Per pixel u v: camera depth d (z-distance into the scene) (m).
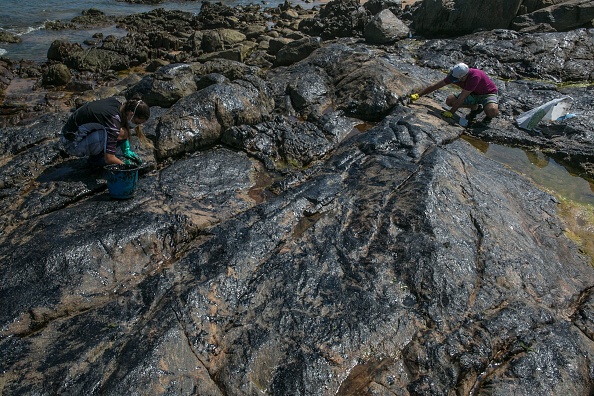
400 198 5.69
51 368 3.60
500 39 13.09
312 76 9.72
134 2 25.00
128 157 5.88
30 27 17.69
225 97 7.65
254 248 4.97
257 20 19.47
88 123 5.50
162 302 4.31
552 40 12.49
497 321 4.35
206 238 5.16
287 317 4.22
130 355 3.70
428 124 8.05
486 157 7.57
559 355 4.14
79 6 22.72
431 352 4.05
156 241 5.13
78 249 4.71
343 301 4.40
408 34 15.11
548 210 6.48
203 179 6.46
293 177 6.64
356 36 16.03
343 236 5.23
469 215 5.60
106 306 4.26
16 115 9.50
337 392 3.77
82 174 6.09
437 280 4.63
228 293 4.41
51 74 11.68
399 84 9.27
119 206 5.56
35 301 4.25
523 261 5.14
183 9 24.19
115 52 13.86
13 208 5.57
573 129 8.44
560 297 4.89
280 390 3.70
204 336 4.00
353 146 7.27
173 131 7.06
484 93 8.77
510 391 3.83
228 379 3.72
